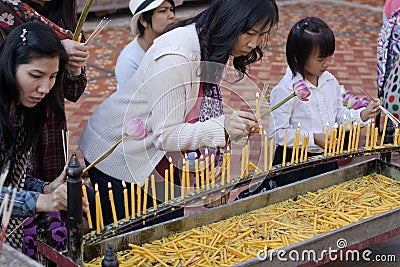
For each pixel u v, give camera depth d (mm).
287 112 2990
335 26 7395
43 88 1908
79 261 1928
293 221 2516
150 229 2291
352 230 2324
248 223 2484
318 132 3070
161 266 2150
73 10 2584
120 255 2191
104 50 6297
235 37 2234
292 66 3006
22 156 2074
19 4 2322
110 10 7398
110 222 2541
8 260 1672
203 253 2244
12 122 1935
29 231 2402
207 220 2453
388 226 2461
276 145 3312
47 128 2436
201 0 8195
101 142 2445
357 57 6180
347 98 3359
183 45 2225
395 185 2875
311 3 8555
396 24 3713
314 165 2748
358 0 8828
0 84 1875
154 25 2941
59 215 2518
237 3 2221
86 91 5148
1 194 1899
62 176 2123
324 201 2688
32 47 1852
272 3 2275
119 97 2396
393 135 3057
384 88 3867
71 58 2383
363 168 2965
